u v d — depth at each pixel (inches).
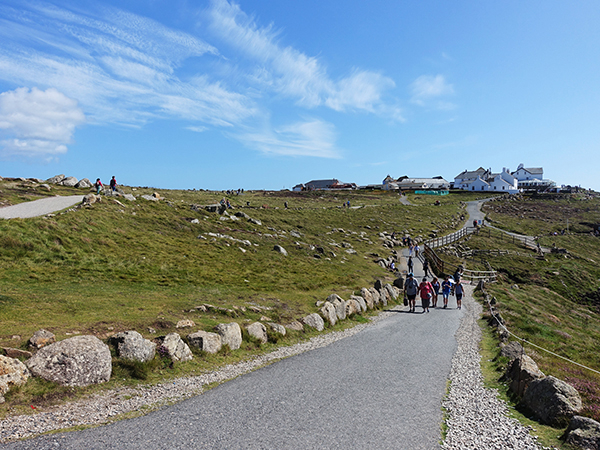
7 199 1250.0
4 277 661.3
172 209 1578.5
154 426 322.3
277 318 725.3
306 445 299.0
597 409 347.3
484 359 597.6
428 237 2815.0
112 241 1027.9
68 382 370.0
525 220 3991.1
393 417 360.5
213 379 453.4
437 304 1190.9
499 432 328.5
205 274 962.7
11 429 291.7
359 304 946.7
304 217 2546.8
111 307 595.2
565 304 1599.4
